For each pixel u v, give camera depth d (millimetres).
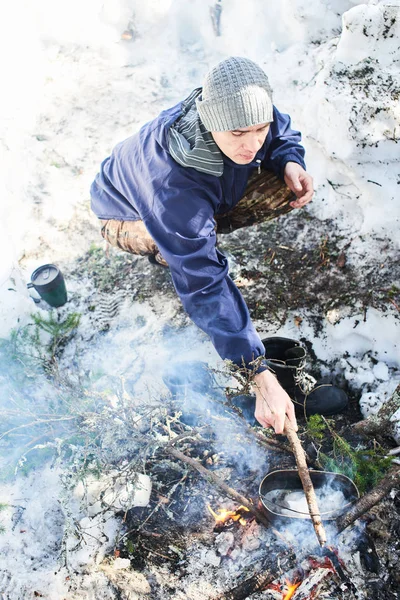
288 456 2275
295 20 3248
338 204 2846
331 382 2568
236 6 3486
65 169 3289
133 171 2096
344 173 2762
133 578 2043
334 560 1901
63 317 2838
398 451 2188
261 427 2316
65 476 2256
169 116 2078
